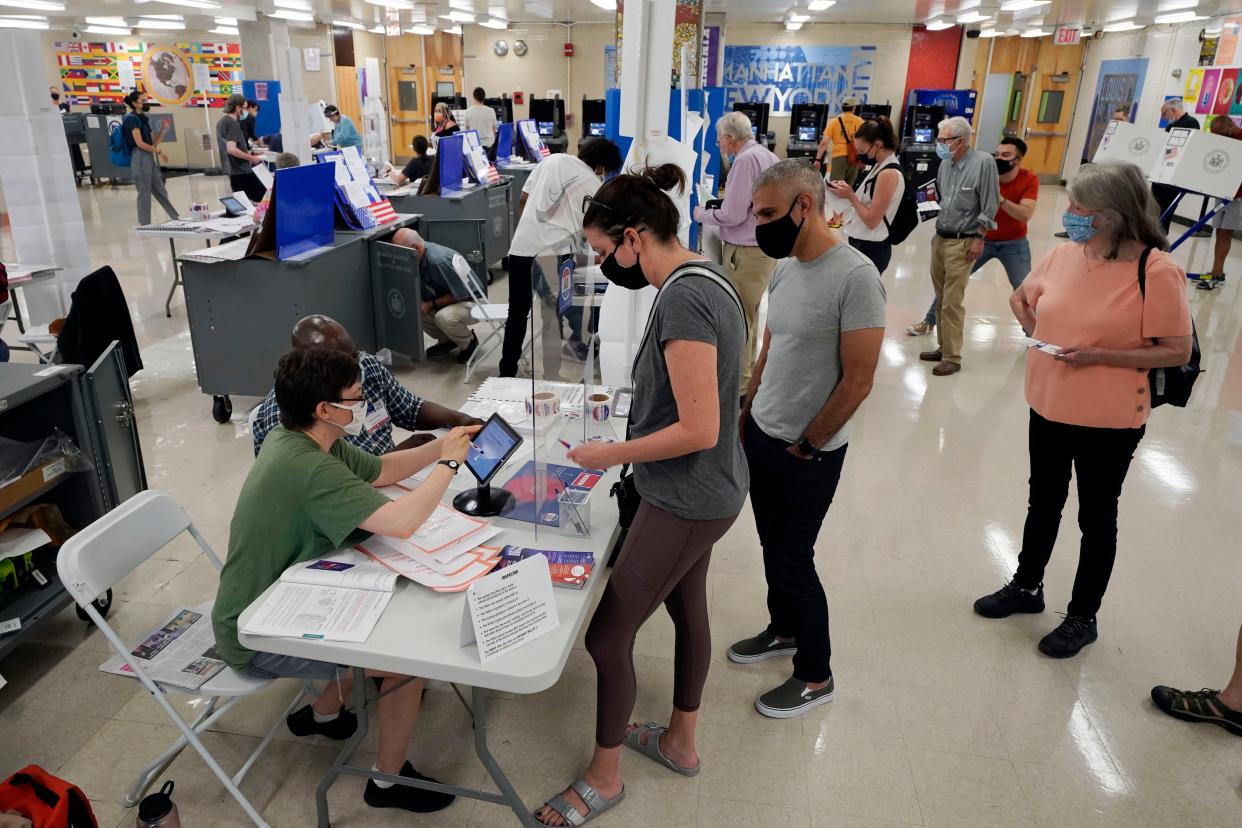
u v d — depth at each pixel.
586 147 4.48
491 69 17.05
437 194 6.94
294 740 2.25
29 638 2.45
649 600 1.76
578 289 2.00
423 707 2.38
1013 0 10.18
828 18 14.62
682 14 4.23
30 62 4.75
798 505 2.12
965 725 2.33
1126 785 2.13
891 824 2.01
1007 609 2.82
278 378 1.73
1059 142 15.56
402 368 5.29
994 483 3.85
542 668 1.47
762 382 2.18
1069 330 2.34
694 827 1.98
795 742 2.26
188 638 2.01
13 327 5.73
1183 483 3.88
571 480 2.04
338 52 16.16
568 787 2.05
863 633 2.74
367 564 1.74
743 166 4.17
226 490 3.60
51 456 2.47
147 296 6.82
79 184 13.71
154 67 15.78
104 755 2.17
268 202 4.53
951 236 5.09
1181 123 9.17
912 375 5.32
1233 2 9.09
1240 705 2.30
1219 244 7.29
